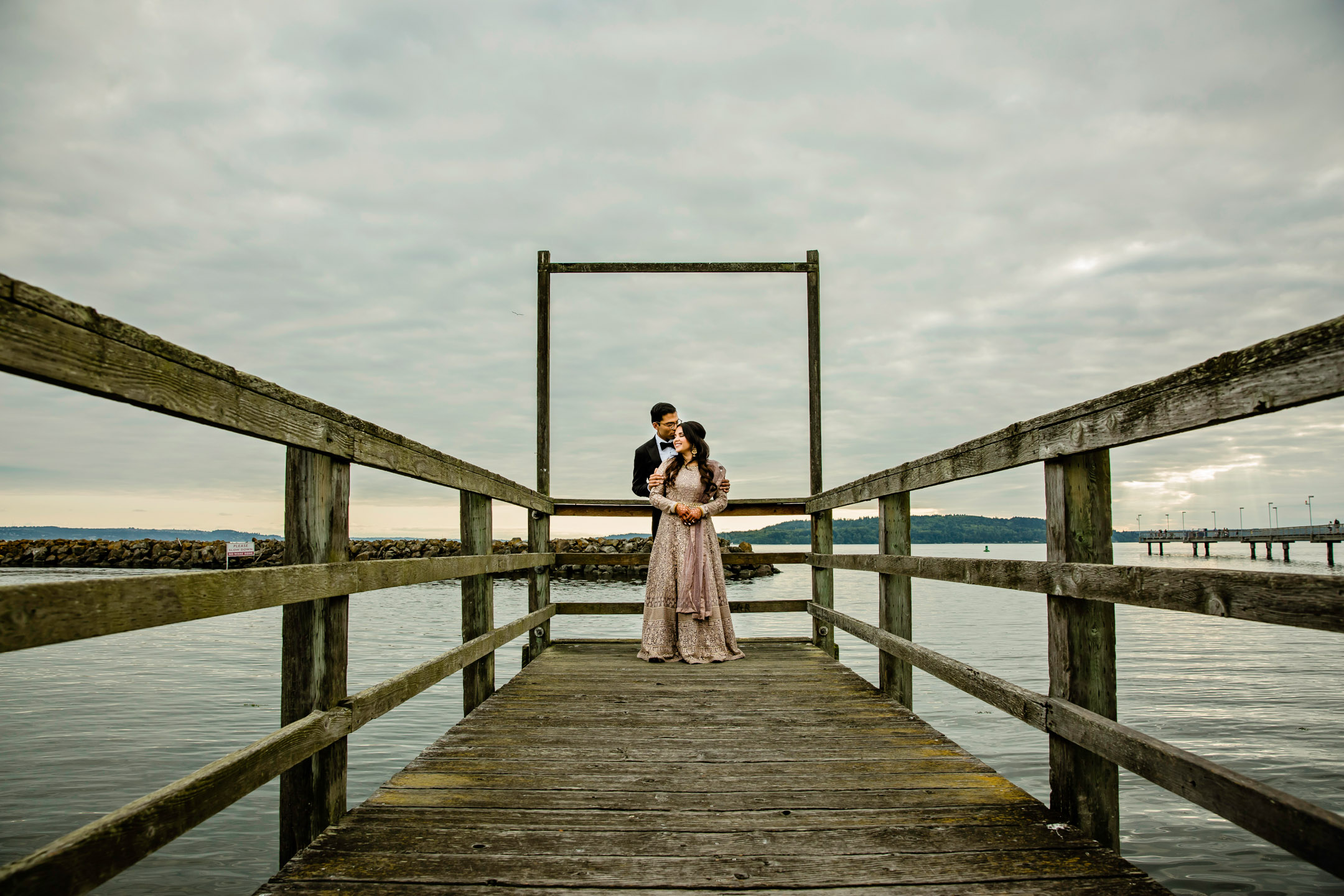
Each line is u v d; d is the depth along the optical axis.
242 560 46.38
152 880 3.61
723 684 4.77
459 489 3.86
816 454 6.85
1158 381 1.92
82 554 47.12
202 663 9.81
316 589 2.27
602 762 3.18
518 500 5.32
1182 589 1.86
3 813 4.27
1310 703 7.26
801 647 6.41
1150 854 4.04
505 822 2.52
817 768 3.10
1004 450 2.82
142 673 9.05
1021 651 10.62
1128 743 2.05
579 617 17.06
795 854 2.28
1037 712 2.60
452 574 3.59
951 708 7.09
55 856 1.30
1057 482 2.47
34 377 1.29
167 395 1.61
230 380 1.84
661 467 5.66
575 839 2.38
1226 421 1.68
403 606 20.77
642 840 2.38
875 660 9.84
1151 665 9.79
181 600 1.66
